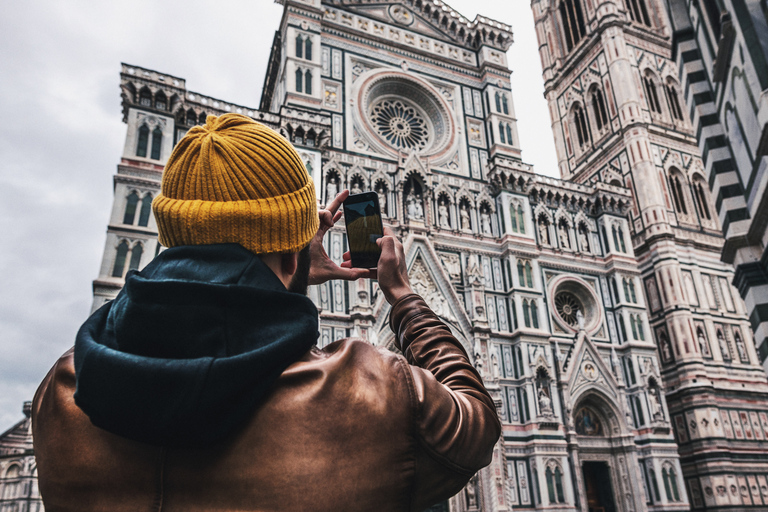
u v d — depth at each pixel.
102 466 1.32
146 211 29.58
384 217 36.62
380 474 1.39
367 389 1.45
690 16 20.14
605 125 54.25
